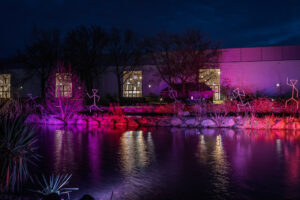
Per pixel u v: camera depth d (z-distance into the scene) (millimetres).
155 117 24328
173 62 46938
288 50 52000
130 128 21750
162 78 49625
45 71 50125
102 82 57312
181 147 13469
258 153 12008
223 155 11641
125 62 54750
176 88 47500
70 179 8414
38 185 7656
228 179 8359
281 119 20812
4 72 51844
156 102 46781
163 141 15297
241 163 10266
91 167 9758
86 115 27484
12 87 47531
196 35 46375
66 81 27109
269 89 52156
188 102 40656
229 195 7066
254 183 7969
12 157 6242
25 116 6828
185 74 46031
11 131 6180
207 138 16297
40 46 49531
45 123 25406
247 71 52969
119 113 26891
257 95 46188
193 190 7438
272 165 9961
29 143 6602
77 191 7418
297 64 51656
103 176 8711
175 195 7098
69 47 50250
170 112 27906
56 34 50906
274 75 52250
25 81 52438
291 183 7953
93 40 52125
